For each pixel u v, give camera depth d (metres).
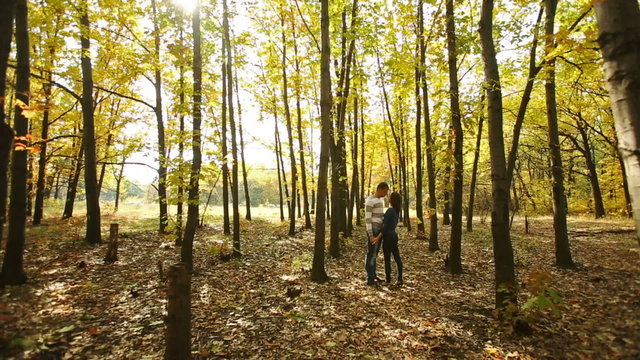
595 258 8.07
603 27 1.79
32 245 8.48
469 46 7.23
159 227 12.16
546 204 15.38
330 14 9.45
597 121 17.91
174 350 3.03
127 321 4.31
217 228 14.01
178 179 7.00
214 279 6.48
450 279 6.61
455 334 4.07
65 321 4.14
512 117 13.63
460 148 7.02
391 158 20.56
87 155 9.08
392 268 7.54
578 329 3.94
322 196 6.60
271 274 6.89
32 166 13.60
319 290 5.82
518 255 8.58
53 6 7.57
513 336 3.91
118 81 9.91
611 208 19.58
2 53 2.99
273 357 3.54
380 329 4.24
